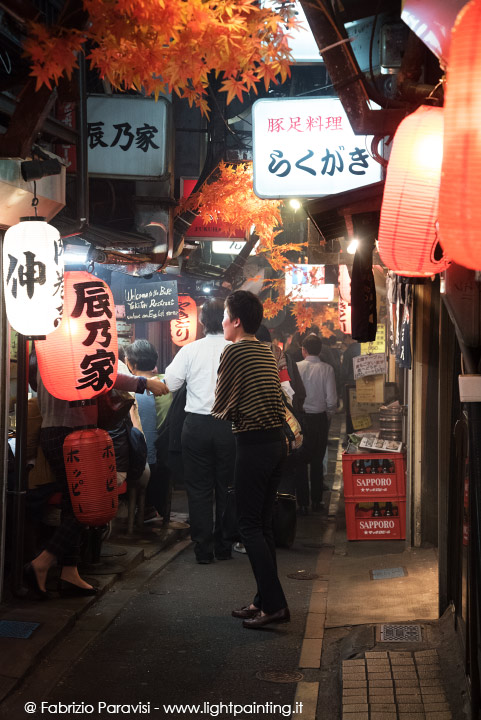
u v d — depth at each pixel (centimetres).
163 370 1653
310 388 1095
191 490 804
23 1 427
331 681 500
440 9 283
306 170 771
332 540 922
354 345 1798
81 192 730
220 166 1065
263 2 469
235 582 732
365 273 536
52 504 677
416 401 810
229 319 628
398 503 884
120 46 410
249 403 594
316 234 943
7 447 611
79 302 588
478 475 390
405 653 509
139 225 985
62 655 532
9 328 608
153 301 1276
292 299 1460
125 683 495
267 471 598
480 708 392
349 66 447
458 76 226
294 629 600
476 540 396
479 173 222
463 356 404
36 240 527
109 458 622
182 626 604
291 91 1221
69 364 587
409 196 360
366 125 461
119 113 902
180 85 435
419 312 808
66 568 643
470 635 400
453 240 230
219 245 1543
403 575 710
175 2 388
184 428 803
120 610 636
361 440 921
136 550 794
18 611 593
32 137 470
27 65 501
